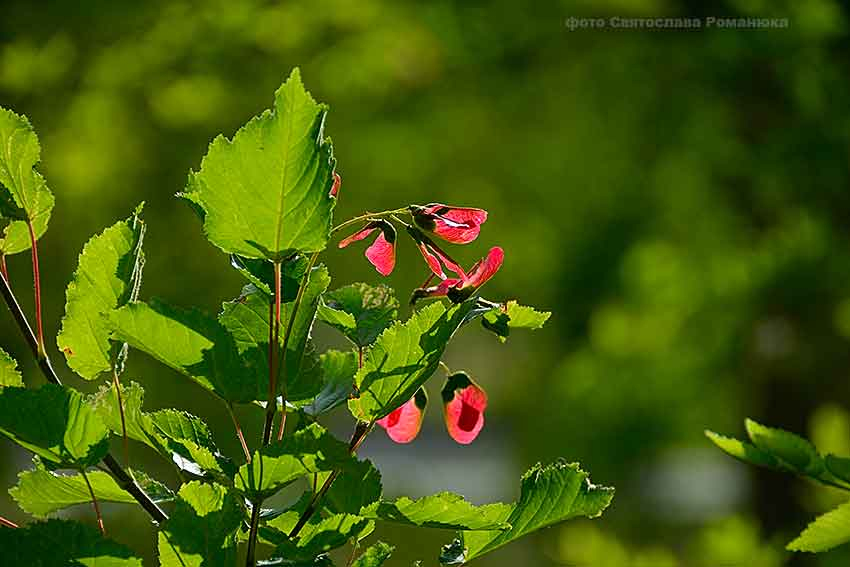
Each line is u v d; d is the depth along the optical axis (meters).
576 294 13.04
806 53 10.23
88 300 1.95
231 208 1.78
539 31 11.05
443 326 1.86
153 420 2.01
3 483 11.23
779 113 10.86
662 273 11.86
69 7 11.40
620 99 11.70
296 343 1.98
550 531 12.52
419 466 24.73
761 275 10.88
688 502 16.27
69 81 11.60
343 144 12.37
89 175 11.84
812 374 11.09
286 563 1.80
